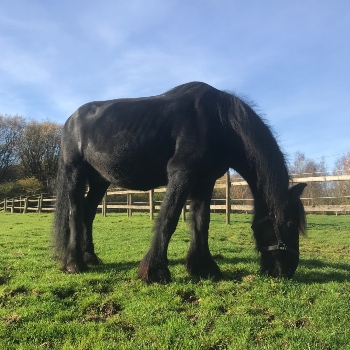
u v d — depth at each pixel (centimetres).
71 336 271
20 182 4000
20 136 4938
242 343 252
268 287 371
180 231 960
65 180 494
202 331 272
